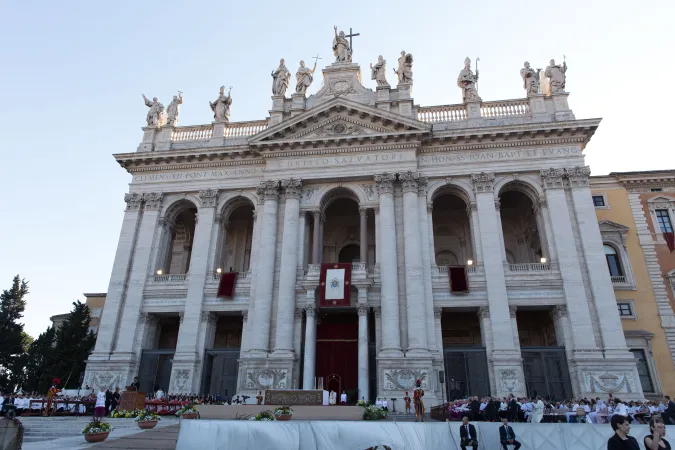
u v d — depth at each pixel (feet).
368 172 119.55
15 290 188.55
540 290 107.76
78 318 150.82
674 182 130.72
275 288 114.32
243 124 135.64
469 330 122.93
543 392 102.17
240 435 31.99
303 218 120.16
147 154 130.41
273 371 104.63
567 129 115.55
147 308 119.75
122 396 91.45
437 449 33.83
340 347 113.39
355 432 32.91
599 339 101.65
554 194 113.91
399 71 130.52
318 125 124.57
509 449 34.04
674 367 111.65
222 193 129.29
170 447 51.19
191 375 109.40
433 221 138.82
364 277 110.01
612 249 126.93
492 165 118.62
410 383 99.45
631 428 32.99
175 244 145.07
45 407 91.91
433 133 119.34
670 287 120.57
